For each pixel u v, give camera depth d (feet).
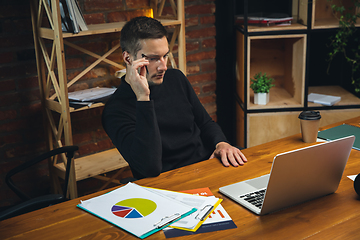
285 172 3.21
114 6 8.28
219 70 10.20
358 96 9.32
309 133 5.16
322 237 2.98
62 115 6.74
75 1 6.48
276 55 10.02
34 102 7.61
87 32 6.61
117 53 8.48
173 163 5.44
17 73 7.31
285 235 3.03
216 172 4.39
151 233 3.10
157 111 5.43
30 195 7.87
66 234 3.16
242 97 9.34
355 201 3.58
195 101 6.01
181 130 5.63
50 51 7.63
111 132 5.03
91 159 8.16
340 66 10.11
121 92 5.23
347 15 8.47
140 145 4.43
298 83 9.07
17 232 3.23
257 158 4.77
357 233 3.02
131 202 3.63
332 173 3.60
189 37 9.52
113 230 3.19
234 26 9.67
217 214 3.40
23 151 7.66
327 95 9.37
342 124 5.92
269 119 9.03
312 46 9.95
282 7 9.53
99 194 3.94
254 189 3.83
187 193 3.84
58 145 7.23
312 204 3.56
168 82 5.69
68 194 7.35
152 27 4.69
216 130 5.86
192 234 3.08
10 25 7.07
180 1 7.82
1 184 7.52
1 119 7.31
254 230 3.12
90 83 8.29
